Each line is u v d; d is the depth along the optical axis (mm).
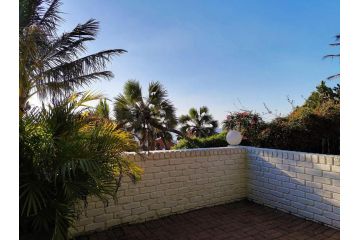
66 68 7129
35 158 2424
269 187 4809
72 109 2797
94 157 2545
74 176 2496
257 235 3699
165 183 4391
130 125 10562
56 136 2576
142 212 4160
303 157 4227
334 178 3803
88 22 7238
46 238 2441
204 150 4828
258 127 6953
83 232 3674
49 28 6988
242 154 5289
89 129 2965
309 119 6555
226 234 3742
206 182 4832
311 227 3898
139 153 3730
